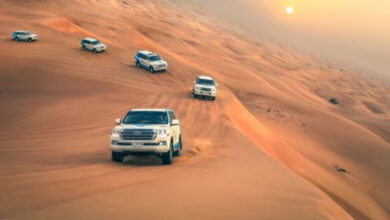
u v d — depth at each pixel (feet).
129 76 162.40
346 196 112.78
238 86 242.17
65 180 30.25
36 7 327.67
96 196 24.81
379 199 132.77
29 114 96.32
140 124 42.19
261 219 22.50
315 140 178.81
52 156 47.42
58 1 397.39
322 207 27.53
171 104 119.44
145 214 21.38
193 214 22.15
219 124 91.91
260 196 28.50
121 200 24.02
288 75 506.89
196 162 44.06
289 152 123.24
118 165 39.40
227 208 24.12
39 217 20.10
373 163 171.01
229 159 48.57
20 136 71.46
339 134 194.80
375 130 284.82
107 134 70.44
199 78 146.82
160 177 33.14
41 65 161.27
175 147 45.42
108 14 449.48
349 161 165.27
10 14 273.33
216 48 539.70
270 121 183.62
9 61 160.97
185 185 30.01
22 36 199.93
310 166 122.72
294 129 183.32
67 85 138.21
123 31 328.29
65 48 198.08
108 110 101.50
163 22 642.22
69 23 274.36
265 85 264.52
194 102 131.75
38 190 26.37
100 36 280.51
